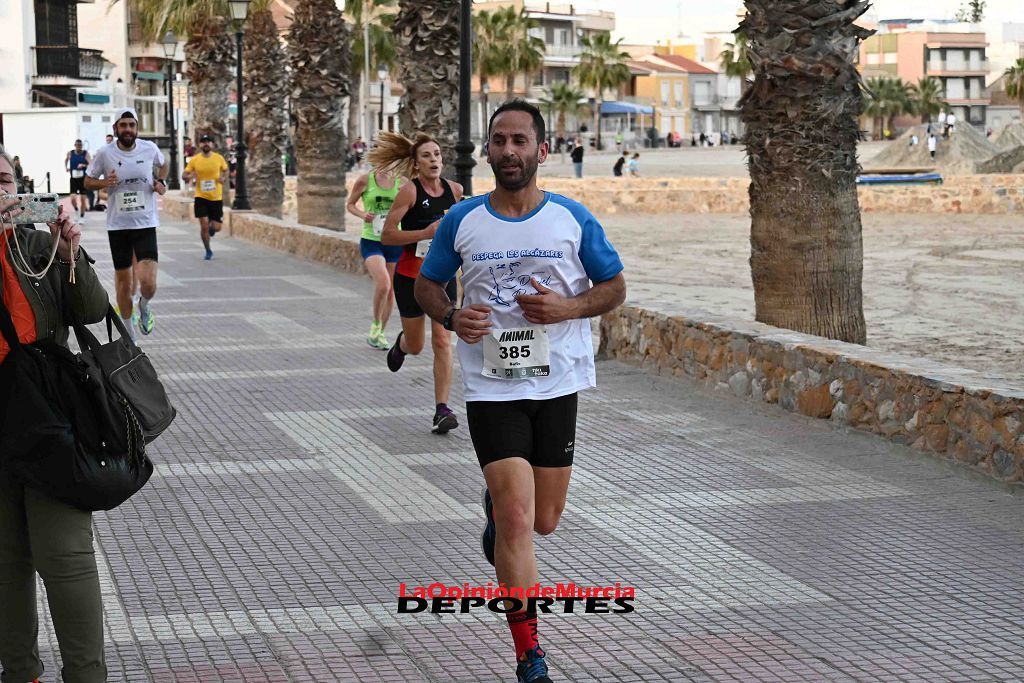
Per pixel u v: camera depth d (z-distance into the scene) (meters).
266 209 30.30
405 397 9.57
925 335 14.15
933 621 5.03
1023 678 4.46
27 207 3.87
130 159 11.75
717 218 34.28
